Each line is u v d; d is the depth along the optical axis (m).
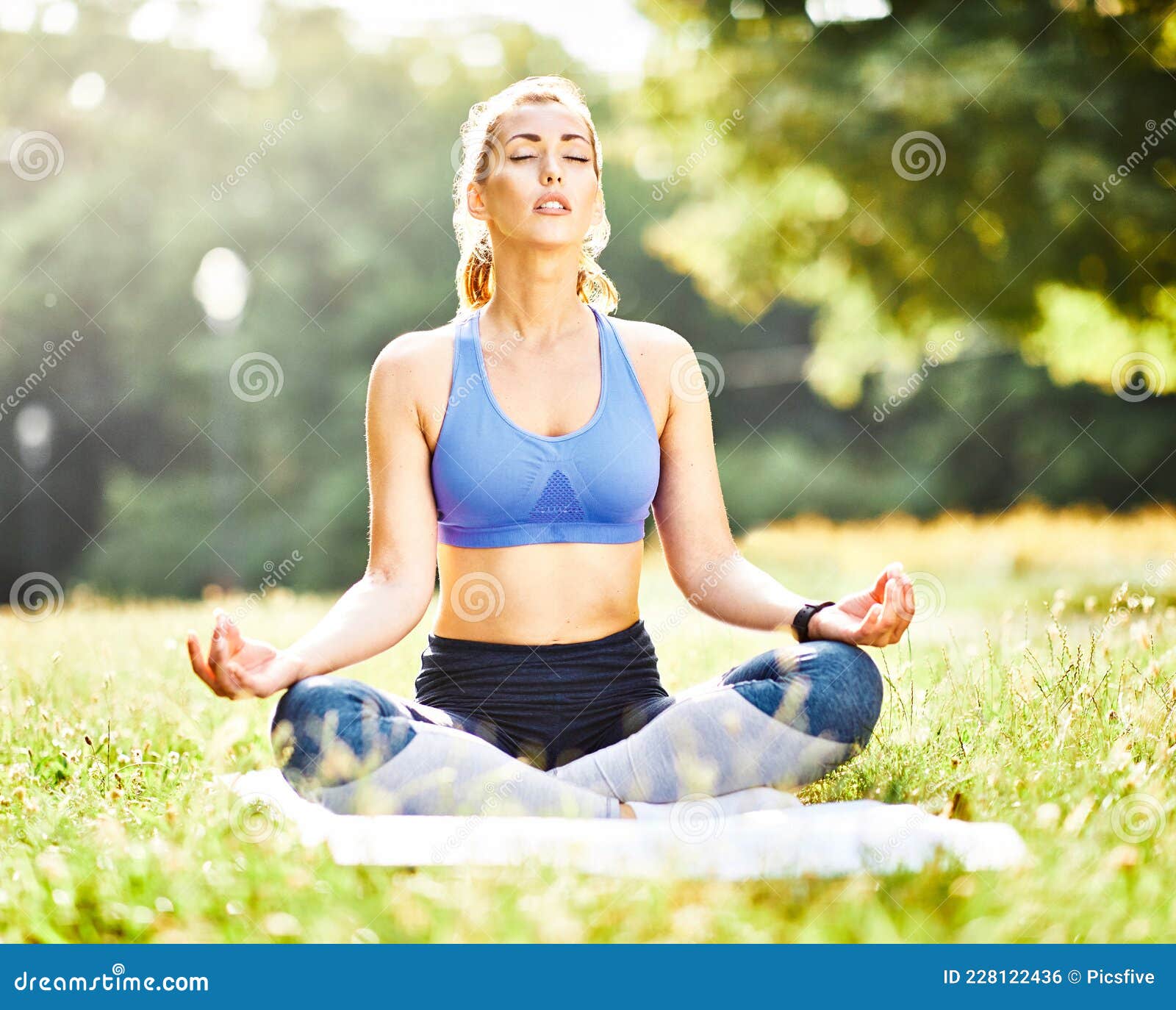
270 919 5.93
